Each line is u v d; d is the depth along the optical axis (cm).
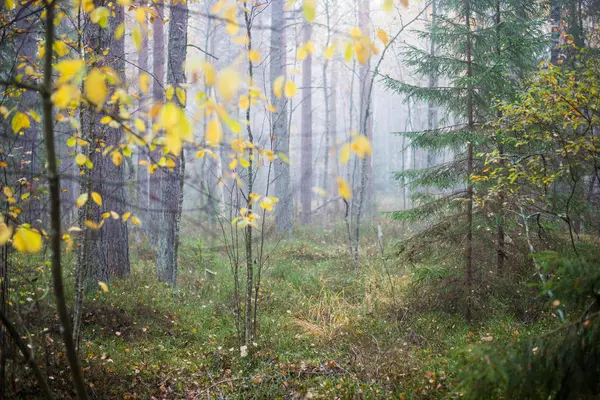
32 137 699
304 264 1075
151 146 293
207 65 189
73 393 437
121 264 844
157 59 1236
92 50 487
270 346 614
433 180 753
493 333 611
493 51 754
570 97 514
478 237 712
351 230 1494
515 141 627
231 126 216
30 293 488
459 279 713
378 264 1035
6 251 382
